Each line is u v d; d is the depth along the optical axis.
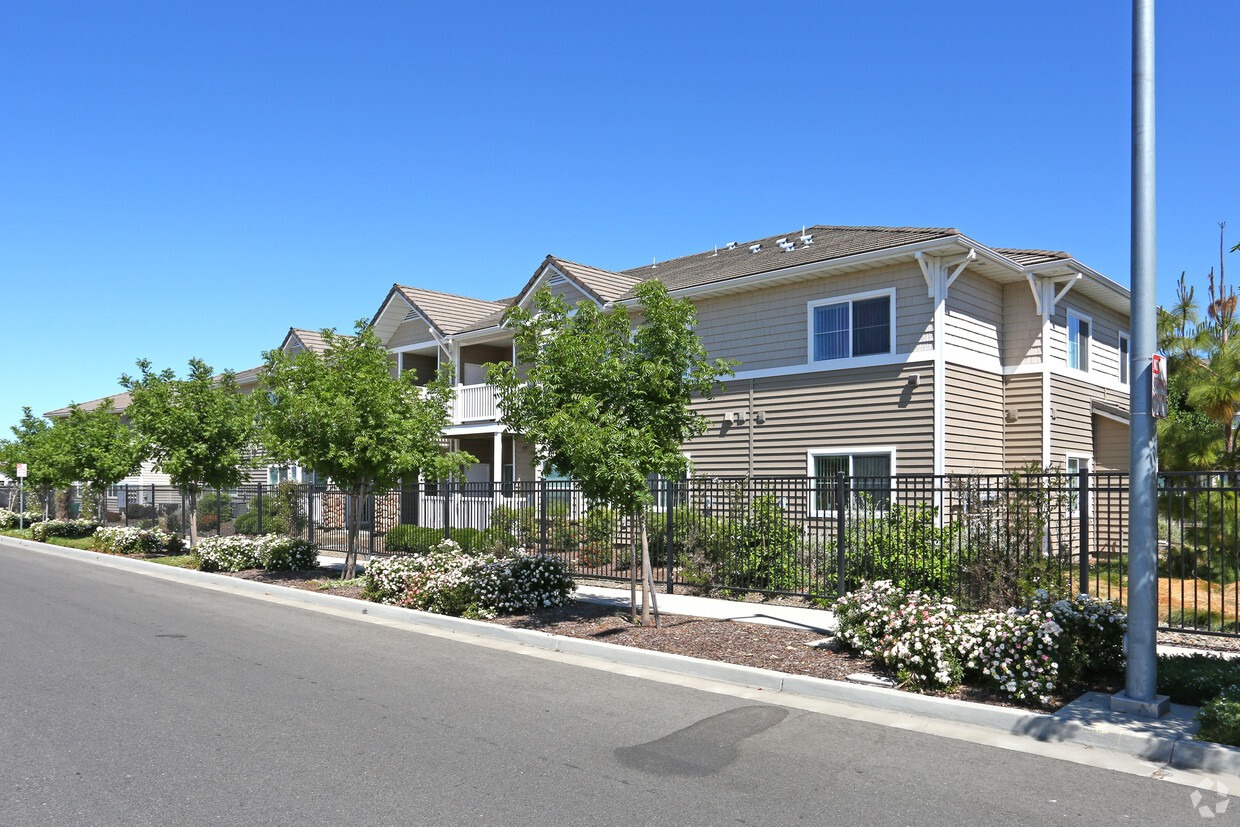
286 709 6.74
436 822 4.48
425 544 17.34
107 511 33.97
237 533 22.98
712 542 12.79
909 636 7.25
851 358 15.86
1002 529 9.69
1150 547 6.25
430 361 28.25
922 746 5.84
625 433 9.27
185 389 19.25
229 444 19.33
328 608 12.65
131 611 11.99
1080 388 17.58
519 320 10.23
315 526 20.75
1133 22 6.42
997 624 7.01
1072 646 6.74
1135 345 6.32
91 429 24.59
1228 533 10.78
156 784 5.04
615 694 7.32
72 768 5.32
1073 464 17.23
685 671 8.20
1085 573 9.16
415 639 9.99
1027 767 5.39
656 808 4.68
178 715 6.55
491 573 11.45
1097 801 4.81
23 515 32.81
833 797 4.86
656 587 13.33
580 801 4.78
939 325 14.75
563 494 15.44
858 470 15.70
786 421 16.77
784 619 10.34
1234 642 8.64
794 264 16.28
